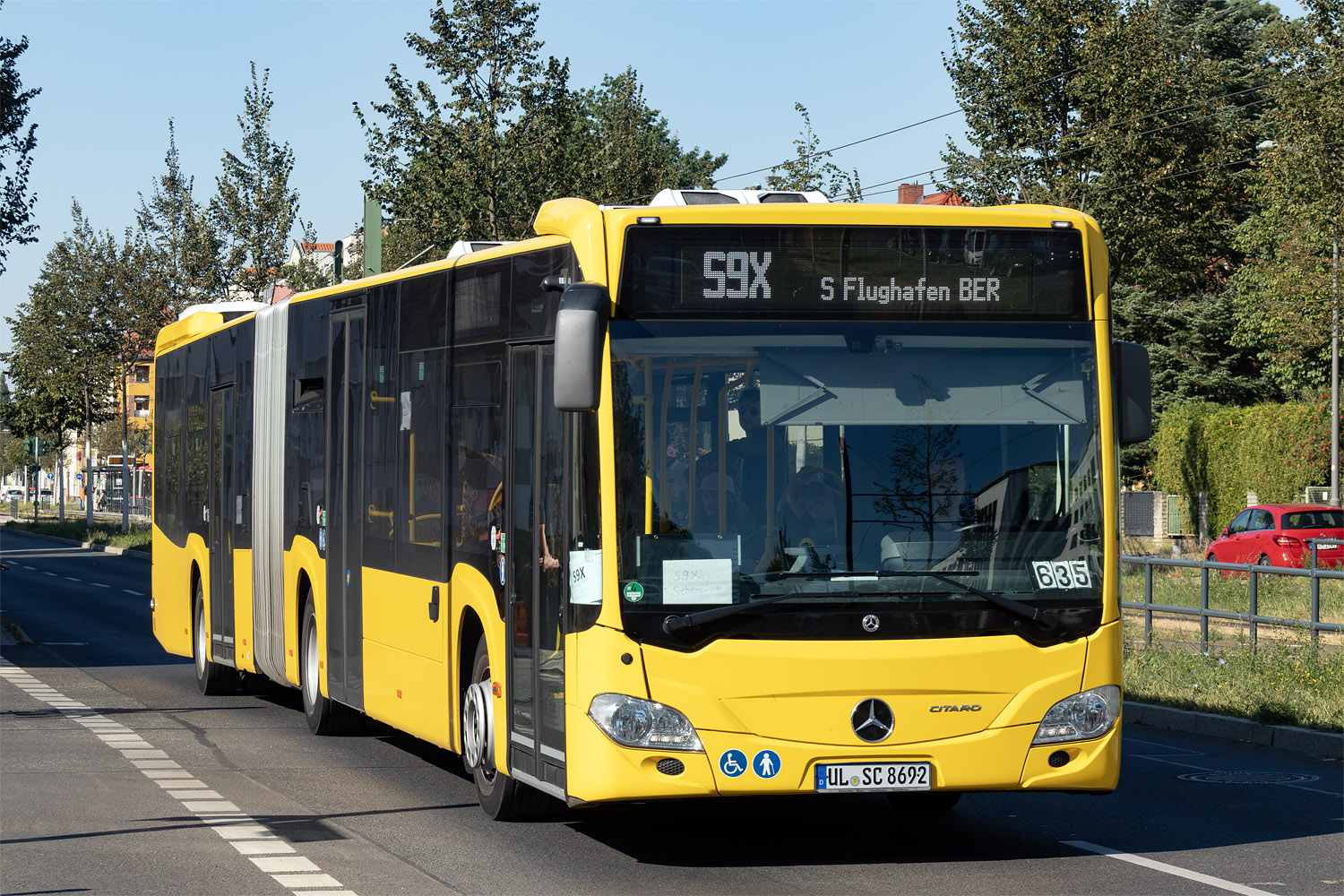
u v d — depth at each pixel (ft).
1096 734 29.43
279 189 163.22
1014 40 115.75
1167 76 114.73
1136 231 115.85
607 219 29.89
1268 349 181.06
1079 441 30.14
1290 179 106.73
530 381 32.58
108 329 225.97
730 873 30.04
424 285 39.60
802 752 28.45
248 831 33.83
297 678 50.44
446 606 37.19
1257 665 58.49
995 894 28.19
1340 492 154.92
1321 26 103.60
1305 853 32.22
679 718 28.32
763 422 29.35
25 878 29.09
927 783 28.71
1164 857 31.71
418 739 48.70
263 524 54.03
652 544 28.68
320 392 48.06
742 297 29.84
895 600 28.86
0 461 467.52
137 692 62.08
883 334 29.99
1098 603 29.66
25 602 116.26
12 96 105.09
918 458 29.50
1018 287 30.53
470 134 110.73
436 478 38.11
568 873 29.94
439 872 29.91
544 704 31.30
